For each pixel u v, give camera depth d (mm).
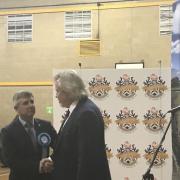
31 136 2820
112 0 6844
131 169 3980
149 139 3955
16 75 7219
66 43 7023
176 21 4121
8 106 7215
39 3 7168
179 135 3922
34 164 2660
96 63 6875
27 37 7203
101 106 4055
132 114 3998
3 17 7340
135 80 3998
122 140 4012
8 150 2752
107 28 6863
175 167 3949
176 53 4094
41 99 7074
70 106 2477
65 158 2293
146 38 6660
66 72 2400
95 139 2203
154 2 6621
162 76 3953
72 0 7035
